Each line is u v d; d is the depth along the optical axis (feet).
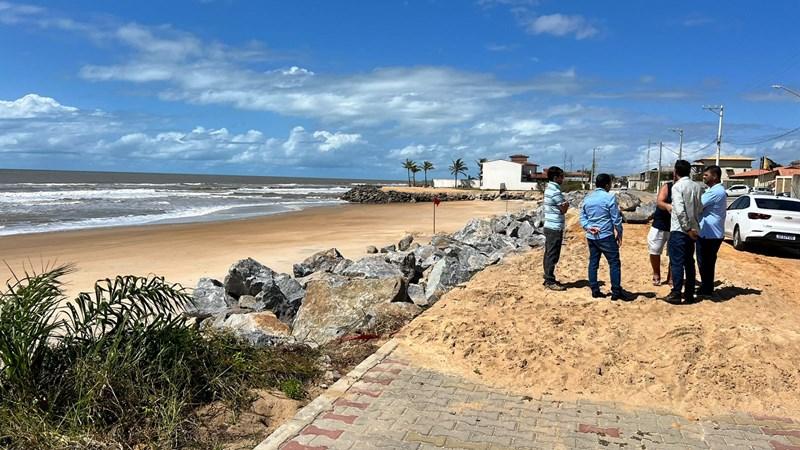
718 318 21.95
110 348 15.15
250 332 22.71
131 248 68.69
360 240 76.69
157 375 15.37
